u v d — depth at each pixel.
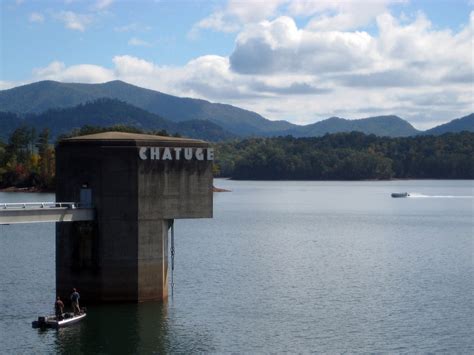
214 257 110.62
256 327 66.31
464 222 185.75
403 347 60.59
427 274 96.06
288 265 103.25
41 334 62.97
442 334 64.62
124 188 71.25
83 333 63.31
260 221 184.00
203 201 74.50
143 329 64.69
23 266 96.62
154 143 72.31
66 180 72.38
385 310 73.69
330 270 99.06
